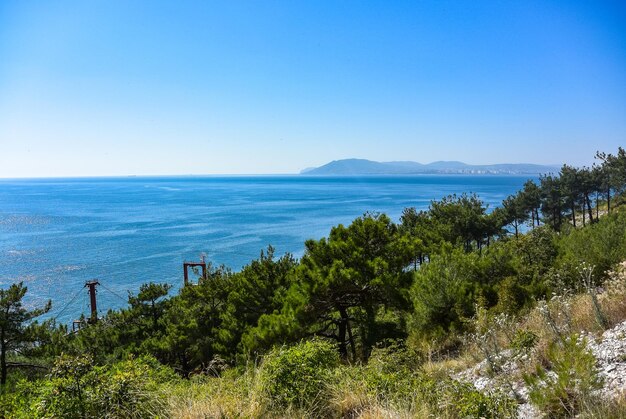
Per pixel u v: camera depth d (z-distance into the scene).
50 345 18.88
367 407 5.42
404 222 37.81
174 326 20.30
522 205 58.78
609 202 62.09
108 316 22.73
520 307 11.95
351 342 15.55
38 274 58.91
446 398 5.07
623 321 6.36
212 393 6.10
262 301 19.78
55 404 4.77
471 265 16.11
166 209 156.75
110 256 70.62
